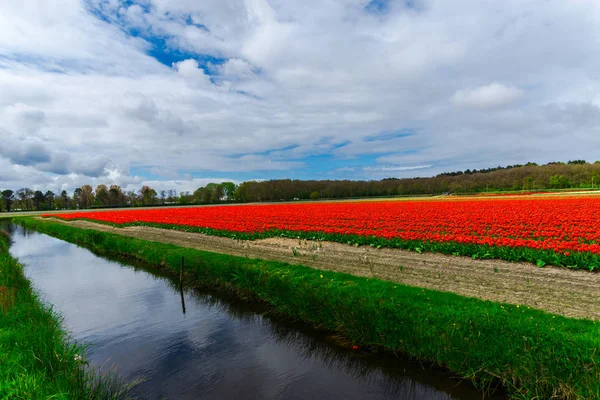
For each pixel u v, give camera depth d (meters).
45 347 7.18
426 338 7.62
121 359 8.73
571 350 6.01
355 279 11.88
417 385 7.14
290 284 11.48
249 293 13.19
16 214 93.38
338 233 21.77
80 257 24.45
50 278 17.95
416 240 17.86
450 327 7.46
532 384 6.06
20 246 31.69
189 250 19.83
